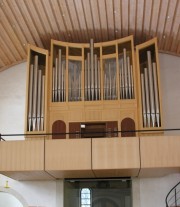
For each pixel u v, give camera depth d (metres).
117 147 9.62
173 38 11.89
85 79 11.66
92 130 11.46
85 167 9.56
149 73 11.48
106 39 12.42
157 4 10.41
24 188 11.67
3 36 11.53
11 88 12.83
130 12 10.95
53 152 9.76
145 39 12.30
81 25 11.70
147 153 9.48
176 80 12.40
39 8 10.80
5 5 10.38
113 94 11.48
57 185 11.59
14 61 12.96
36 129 11.12
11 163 9.80
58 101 11.52
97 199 11.52
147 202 11.20
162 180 11.36
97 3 10.61
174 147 9.48
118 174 10.77
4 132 12.38
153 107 11.06
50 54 11.97
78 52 12.22
